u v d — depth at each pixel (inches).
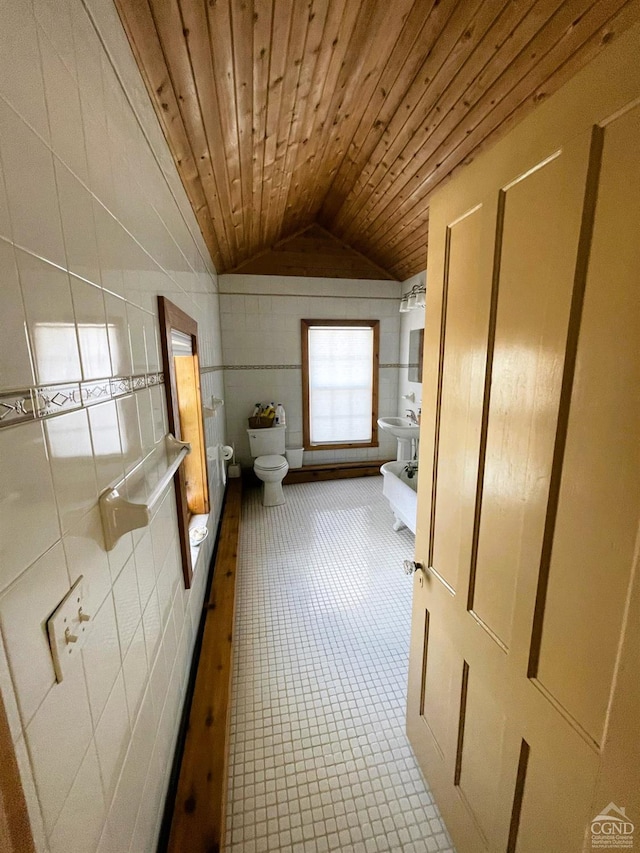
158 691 44.2
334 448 181.9
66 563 23.6
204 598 85.4
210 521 98.3
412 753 57.3
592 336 24.2
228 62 48.6
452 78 68.2
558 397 27.1
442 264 43.1
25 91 20.9
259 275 160.9
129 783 33.4
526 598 31.3
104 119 33.2
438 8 56.7
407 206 114.2
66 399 24.6
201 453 87.6
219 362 149.9
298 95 64.1
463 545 40.6
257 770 55.0
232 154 71.1
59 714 22.0
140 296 43.2
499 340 33.6
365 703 65.6
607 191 22.7
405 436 145.8
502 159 32.1
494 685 36.2
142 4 36.2
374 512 144.1
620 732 21.5
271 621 85.5
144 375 43.4
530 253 29.4
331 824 48.8
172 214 62.6
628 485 22.2
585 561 25.6
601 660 24.5
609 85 22.1
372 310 174.6
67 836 22.4
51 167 23.6
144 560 40.1
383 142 92.5
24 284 20.3
